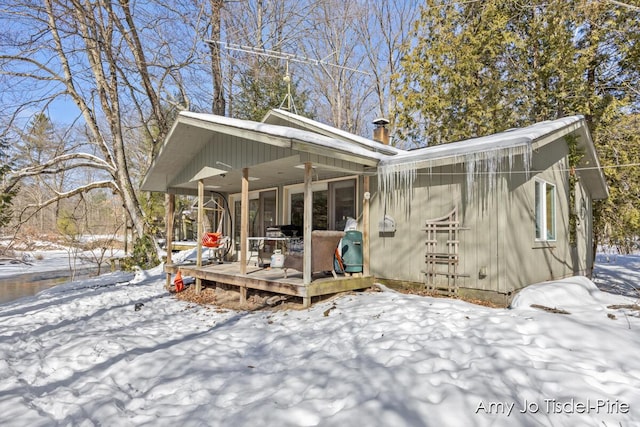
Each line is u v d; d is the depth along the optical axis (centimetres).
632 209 1043
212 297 704
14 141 1294
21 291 1015
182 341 431
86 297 748
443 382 261
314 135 532
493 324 379
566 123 647
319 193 795
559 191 750
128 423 244
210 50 1431
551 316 392
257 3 1662
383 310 461
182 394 284
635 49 1047
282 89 1705
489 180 551
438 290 599
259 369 330
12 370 351
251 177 796
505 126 1280
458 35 1347
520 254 570
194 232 2527
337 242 602
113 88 1266
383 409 227
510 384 256
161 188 944
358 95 2281
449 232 589
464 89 1361
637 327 368
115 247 1917
